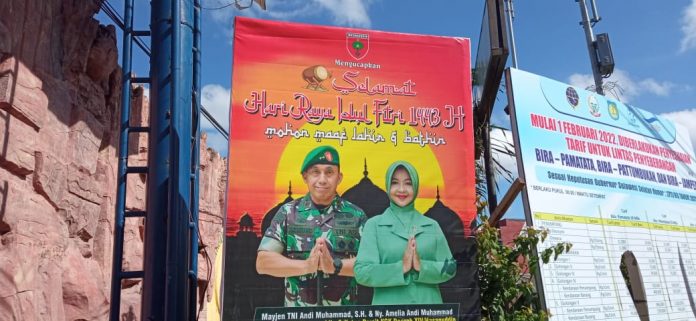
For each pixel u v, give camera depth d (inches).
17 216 266.4
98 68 361.4
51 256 300.4
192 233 274.1
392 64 312.2
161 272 247.6
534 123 332.2
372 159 298.4
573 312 308.7
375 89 306.8
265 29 297.7
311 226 283.6
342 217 288.2
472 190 307.1
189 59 278.7
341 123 298.2
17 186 270.5
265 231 277.3
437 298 290.0
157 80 267.3
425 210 299.3
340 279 281.3
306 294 275.7
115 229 252.7
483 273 311.7
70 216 327.6
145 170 261.4
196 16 301.1
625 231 352.2
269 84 292.5
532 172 320.8
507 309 315.6
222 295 266.4
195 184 278.5
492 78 348.2
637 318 329.1
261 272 273.0
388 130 303.9
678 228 389.7
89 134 347.9
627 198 362.6
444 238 298.0
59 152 310.2
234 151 281.7
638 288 352.5
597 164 354.0
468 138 312.7
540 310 304.3
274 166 284.8
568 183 334.0
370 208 292.8
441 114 312.3
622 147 375.9
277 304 271.3
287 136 289.6
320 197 287.9
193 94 288.4
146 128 267.1
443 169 306.0
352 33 309.4
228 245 272.1
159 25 273.1
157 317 243.3
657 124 414.6
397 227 293.6
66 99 317.7
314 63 301.0
